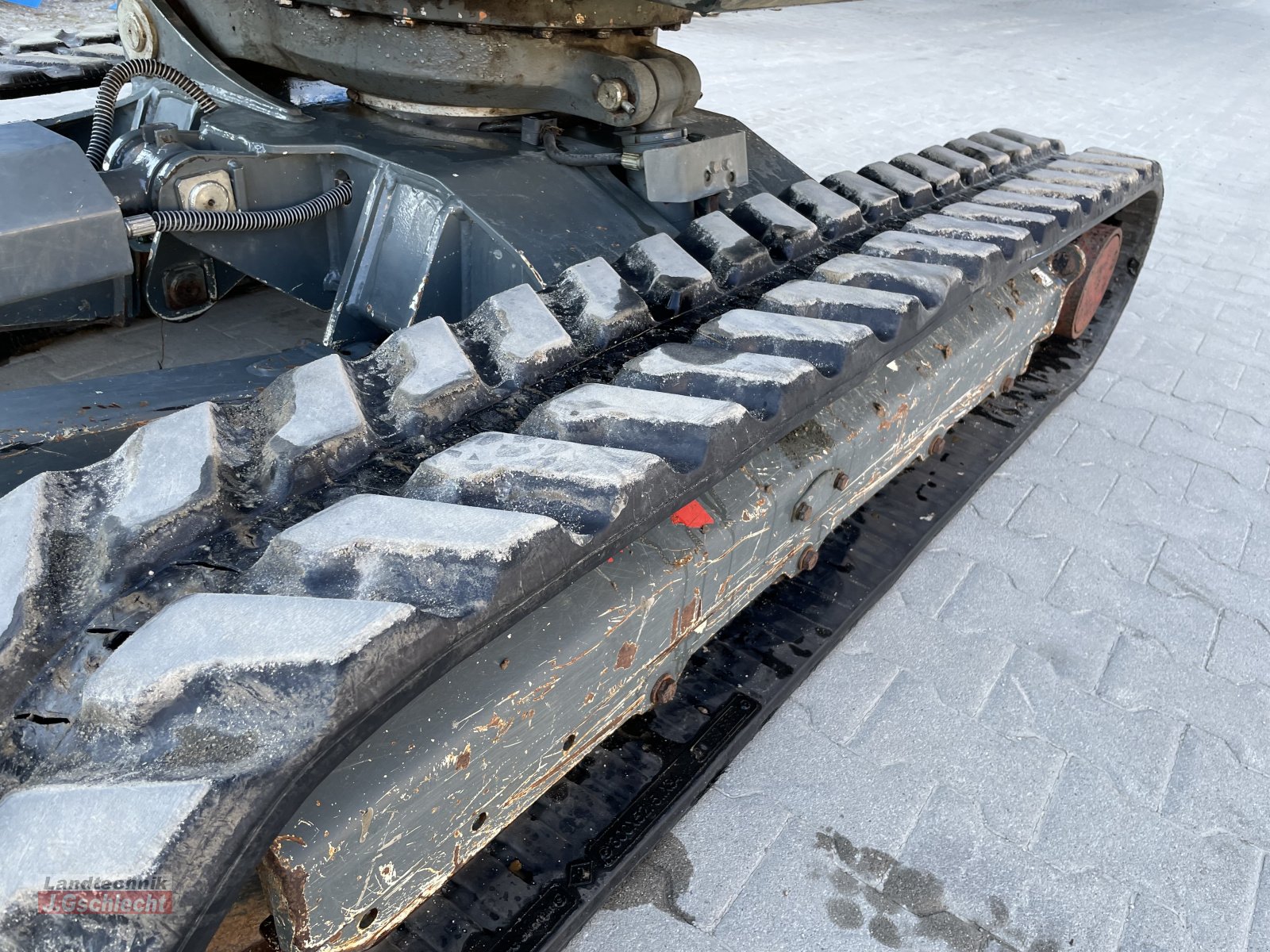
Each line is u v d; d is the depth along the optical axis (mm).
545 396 1733
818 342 1892
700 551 1815
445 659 1138
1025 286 3355
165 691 988
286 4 2439
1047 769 2383
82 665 1120
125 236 1871
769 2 1932
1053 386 4074
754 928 1955
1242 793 2361
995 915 2018
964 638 2795
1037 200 3109
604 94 2396
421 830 1370
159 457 1334
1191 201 7867
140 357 3582
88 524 1278
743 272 2297
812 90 10477
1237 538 3393
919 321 2156
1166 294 5715
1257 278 6137
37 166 1767
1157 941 1985
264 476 1382
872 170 3129
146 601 1181
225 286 2781
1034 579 3074
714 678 2402
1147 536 3354
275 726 981
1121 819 2262
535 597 1252
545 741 1600
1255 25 21594
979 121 9945
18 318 2455
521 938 1765
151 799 917
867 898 2033
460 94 2455
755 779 2287
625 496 1354
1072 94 11922
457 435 1582
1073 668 2721
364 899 1318
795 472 2084
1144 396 4379
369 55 2400
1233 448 4000
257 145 2309
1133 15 20812
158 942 893
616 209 2477
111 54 3504
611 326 1924
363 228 2348
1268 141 10461
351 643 1015
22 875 878
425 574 1169
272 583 1181
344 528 1208
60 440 1743
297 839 1186
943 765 2369
